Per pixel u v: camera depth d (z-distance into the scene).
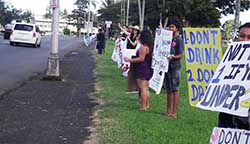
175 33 9.62
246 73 3.92
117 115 9.50
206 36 7.68
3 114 9.41
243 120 4.21
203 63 7.68
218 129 4.11
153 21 45.69
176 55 9.52
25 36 37.12
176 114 9.84
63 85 14.51
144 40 10.09
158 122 8.87
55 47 15.59
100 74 18.44
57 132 8.04
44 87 13.80
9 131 7.98
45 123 8.73
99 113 9.79
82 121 8.98
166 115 9.68
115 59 24.11
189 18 39.97
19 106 10.40
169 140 7.44
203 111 10.48
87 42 54.88
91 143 7.33
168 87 9.65
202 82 7.66
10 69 18.84
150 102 11.34
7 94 12.12
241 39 4.55
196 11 39.59
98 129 8.27
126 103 11.20
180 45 9.55
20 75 16.94
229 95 3.99
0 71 17.83
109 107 10.52
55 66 15.62
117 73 19.00
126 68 17.02
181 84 15.87
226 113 4.17
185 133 8.02
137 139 7.49
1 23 116.12
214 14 40.41
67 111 10.02
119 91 13.35
